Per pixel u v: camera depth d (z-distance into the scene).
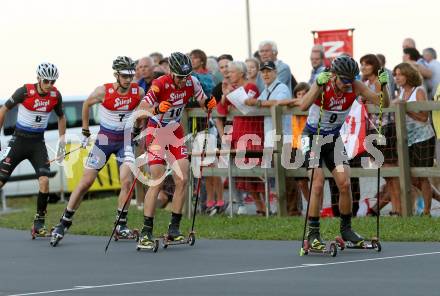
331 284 23.98
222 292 23.36
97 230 39.47
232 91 40.97
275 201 41.84
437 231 33.47
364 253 29.70
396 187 38.25
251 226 37.78
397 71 39.03
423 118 37.78
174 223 33.28
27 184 58.06
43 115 37.47
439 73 45.53
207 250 32.16
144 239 32.62
